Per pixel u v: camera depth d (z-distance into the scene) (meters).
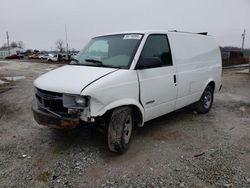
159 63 4.17
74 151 3.94
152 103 4.27
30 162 3.60
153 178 3.20
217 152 3.94
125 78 3.72
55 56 47.94
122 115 3.74
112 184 3.08
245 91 9.64
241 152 3.94
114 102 3.60
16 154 3.85
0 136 4.61
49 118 3.58
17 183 3.09
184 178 3.19
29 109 6.56
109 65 4.00
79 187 3.02
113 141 3.70
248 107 6.91
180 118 5.75
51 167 3.46
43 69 22.62
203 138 4.53
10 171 3.36
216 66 6.30
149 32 4.31
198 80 5.54
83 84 3.41
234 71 19.28
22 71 20.06
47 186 3.03
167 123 5.37
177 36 4.93
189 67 5.17
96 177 3.22
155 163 3.58
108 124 3.72
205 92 6.01
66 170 3.38
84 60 4.35
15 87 10.45
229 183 3.08
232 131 4.91
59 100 3.53
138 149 4.04
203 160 3.66
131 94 3.83
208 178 3.19
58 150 3.98
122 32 4.58
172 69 4.65
